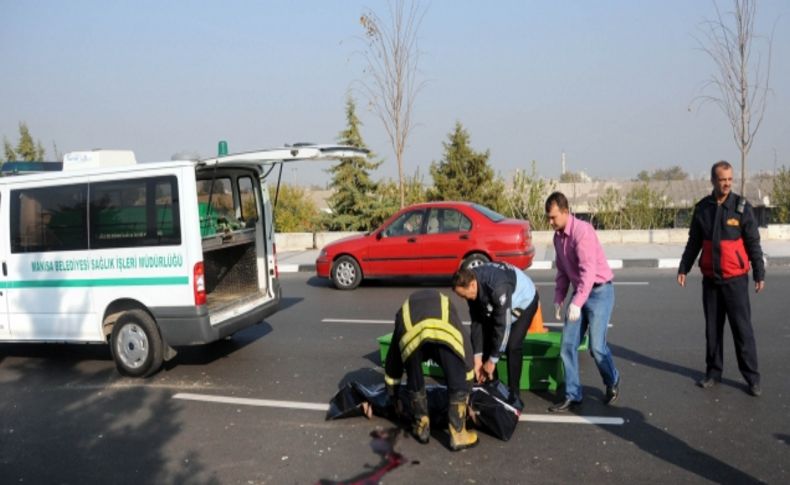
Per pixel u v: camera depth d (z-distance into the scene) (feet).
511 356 18.07
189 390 21.71
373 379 22.03
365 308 34.27
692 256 20.03
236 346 27.30
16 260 24.29
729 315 19.15
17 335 24.54
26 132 83.87
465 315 31.45
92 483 15.16
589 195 89.76
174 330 22.39
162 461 16.20
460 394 16.05
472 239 37.42
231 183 26.30
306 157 22.94
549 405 18.94
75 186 23.34
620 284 38.81
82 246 23.34
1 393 22.29
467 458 15.61
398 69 57.57
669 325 27.91
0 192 24.35
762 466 14.70
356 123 68.23
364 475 14.97
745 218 18.66
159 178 22.21
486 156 69.41
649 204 63.62
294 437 17.33
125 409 20.12
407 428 17.56
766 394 19.15
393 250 39.09
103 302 23.24
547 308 32.45
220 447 16.89
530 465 15.11
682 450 15.65
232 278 27.37
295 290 41.45
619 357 23.48
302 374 22.95
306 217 68.80
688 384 20.30
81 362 25.88
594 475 14.51
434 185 70.38
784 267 43.19
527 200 64.90
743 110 52.70
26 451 17.16
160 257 22.30
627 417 17.79
